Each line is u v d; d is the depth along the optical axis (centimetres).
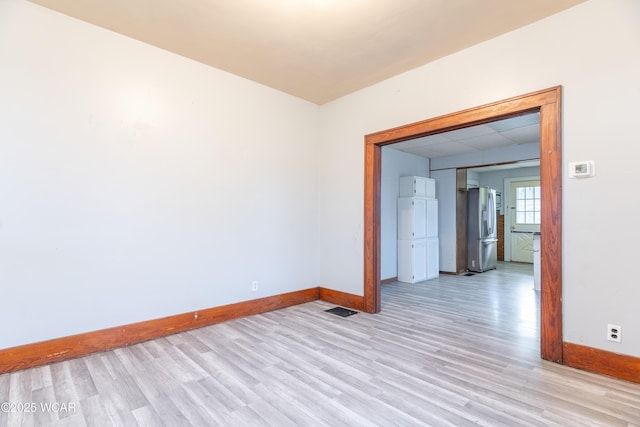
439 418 181
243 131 373
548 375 230
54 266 254
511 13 252
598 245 233
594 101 235
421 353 270
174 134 320
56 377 227
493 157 608
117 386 215
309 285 445
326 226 446
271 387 215
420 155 659
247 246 377
